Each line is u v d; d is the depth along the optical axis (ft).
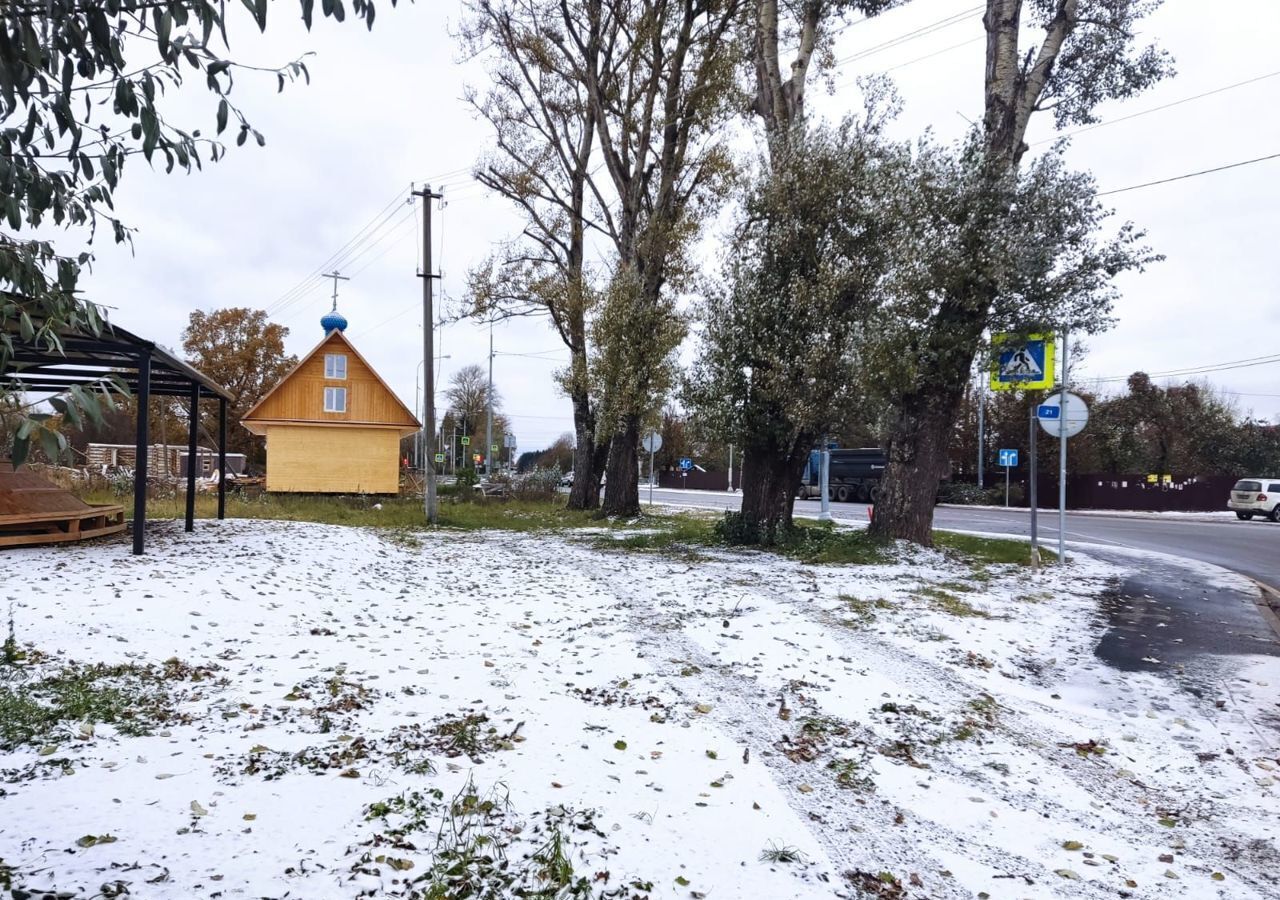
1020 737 18.66
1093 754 17.85
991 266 42.27
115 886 9.58
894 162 45.73
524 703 18.69
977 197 43.78
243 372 178.81
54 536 36.32
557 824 12.19
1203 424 167.32
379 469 108.68
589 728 17.11
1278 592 41.29
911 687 21.80
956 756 17.24
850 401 46.50
